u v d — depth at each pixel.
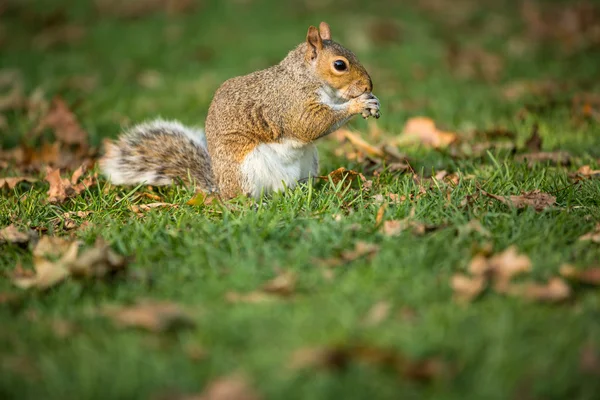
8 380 5.38
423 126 12.12
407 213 8.26
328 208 8.54
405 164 10.46
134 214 8.75
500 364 5.33
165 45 19.38
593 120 12.74
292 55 9.62
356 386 5.19
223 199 9.64
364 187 9.30
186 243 7.61
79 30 20.70
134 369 5.41
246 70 17.12
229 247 7.51
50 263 6.95
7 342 5.88
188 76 16.88
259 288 6.59
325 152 11.62
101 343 5.85
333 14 21.98
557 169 9.87
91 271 6.89
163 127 10.43
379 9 22.47
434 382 5.22
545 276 6.60
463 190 8.91
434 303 6.24
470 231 7.47
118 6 22.80
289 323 5.93
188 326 6.01
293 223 8.00
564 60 17.41
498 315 5.95
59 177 9.75
